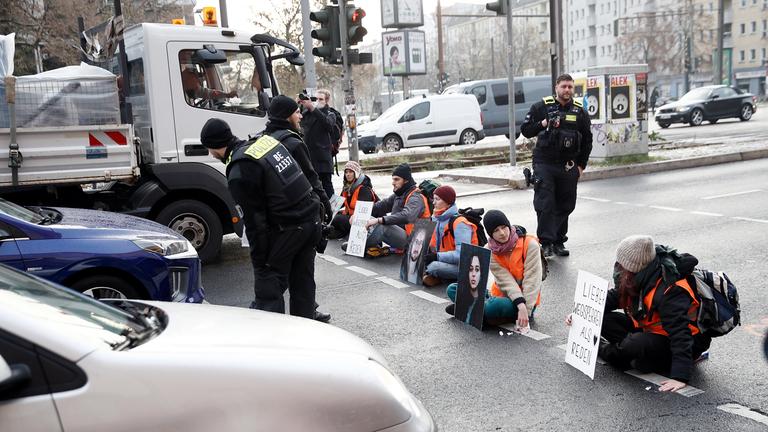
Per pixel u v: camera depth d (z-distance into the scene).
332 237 10.06
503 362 5.14
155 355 2.40
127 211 8.16
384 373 2.73
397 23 42.03
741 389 4.50
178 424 2.29
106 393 2.25
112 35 8.16
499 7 15.64
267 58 8.80
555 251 8.40
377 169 19.23
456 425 4.19
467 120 25.67
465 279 6.07
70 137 7.40
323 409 2.48
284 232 5.20
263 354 2.55
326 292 7.32
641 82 16.31
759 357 5.01
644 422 4.12
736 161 16.53
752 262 7.57
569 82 8.05
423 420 2.70
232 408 2.37
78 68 7.76
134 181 8.05
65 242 5.32
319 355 2.63
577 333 4.98
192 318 2.95
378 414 2.56
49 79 7.34
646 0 89.50
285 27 31.19
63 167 7.41
